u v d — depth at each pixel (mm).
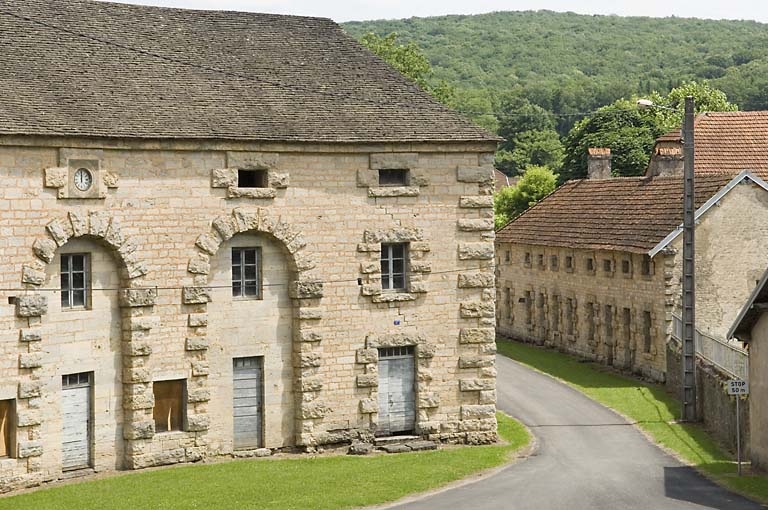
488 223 41781
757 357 37375
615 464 38469
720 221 55656
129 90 37969
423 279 41094
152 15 42094
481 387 42094
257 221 38531
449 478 36156
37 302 34594
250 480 35281
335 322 40000
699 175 59312
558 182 101938
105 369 36562
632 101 116125
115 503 32281
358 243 40125
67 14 40094
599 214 65938
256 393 39500
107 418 36656
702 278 55531
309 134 39031
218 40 42406
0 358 34094
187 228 37469
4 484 34094
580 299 64812
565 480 35781
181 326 37594
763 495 33469
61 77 37125
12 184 34000
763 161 66500
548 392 53156
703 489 34438
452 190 41375
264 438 39562
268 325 39406
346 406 40375
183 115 37781
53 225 34781
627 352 59562
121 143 35844
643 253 56062
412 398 41688
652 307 56188
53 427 35406
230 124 38188
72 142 34875
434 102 42656
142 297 36656
